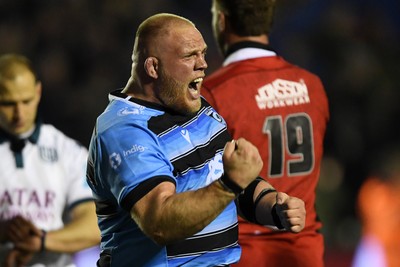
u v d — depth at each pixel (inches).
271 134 679.7
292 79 697.6
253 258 674.8
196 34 525.0
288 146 687.1
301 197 695.1
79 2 1720.0
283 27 1833.2
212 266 532.1
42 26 1686.8
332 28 1760.6
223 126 552.7
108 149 510.9
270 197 553.0
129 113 519.2
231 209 541.0
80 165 726.5
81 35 1684.3
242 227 677.9
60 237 700.0
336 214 1481.3
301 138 692.7
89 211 718.5
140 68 527.8
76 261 1154.7
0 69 703.7
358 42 1761.8
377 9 1868.8
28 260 704.4
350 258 1408.7
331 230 1465.3
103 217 534.9
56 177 718.5
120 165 502.9
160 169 501.4
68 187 723.4
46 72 1622.8
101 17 1720.0
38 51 1668.3
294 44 1793.8
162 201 485.1
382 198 1387.8
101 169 517.0
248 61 688.4
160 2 1786.4
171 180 500.7
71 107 1600.6
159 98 526.9
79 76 1653.5
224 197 480.1
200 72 525.0
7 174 708.0
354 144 1640.0
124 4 1742.1
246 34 693.3
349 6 1845.5
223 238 533.6
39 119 722.8
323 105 711.1
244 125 671.8
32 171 713.0
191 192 484.1
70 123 1594.5
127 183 497.7
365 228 1445.6
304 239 691.4
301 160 693.3
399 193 1385.3
